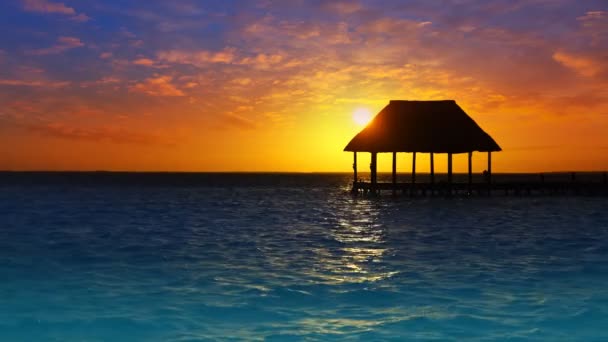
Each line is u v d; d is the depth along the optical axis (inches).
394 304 422.3
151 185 3846.0
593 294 452.4
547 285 489.1
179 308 409.7
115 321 375.9
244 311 402.0
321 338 338.6
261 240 826.8
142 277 529.0
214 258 650.2
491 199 1771.7
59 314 393.1
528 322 371.2
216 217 1254.3
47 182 4569.4
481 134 1727.4
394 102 1793.8
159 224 1075.3
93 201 1877.5
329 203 1768.0
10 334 348.8
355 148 1752.0
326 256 667.4
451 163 1814.7
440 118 1744.6
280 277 530.0
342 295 452.4
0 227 996.6
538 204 1592.0
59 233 903.7
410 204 1615.4
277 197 2233.0
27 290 469.4
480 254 680.4
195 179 6299.2
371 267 587.5
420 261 627.5
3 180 5285.4
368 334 346.0
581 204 1590.8
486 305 416.5
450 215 1277.1
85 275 538.9
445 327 360.2
